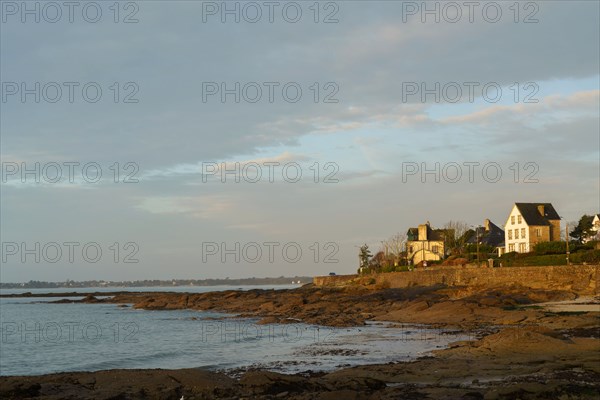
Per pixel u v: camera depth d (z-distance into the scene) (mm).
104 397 21656
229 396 22172
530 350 30109
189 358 38844
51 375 25969
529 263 81812
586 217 99500
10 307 131125
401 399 20141
